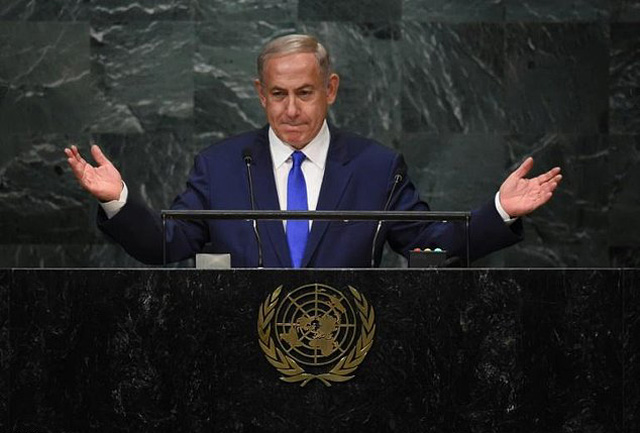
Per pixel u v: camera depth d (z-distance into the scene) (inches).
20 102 870.4
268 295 391.2
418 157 880.3
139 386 389.4
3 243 869.8
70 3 872.9
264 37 877.2
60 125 872.9
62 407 389.4
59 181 871.7
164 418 389.1
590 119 884.0
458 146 882.1
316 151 574.2
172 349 390.0
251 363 390.0
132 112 875.4
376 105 879.1
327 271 392.5
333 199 567.2
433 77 881.5
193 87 877.8
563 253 879.1
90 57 872.9
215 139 877.2
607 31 883.4
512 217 505.4
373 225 554.6
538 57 883.4
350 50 879.1
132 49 874.8
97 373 389.4
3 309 391.2
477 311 393.1
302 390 390.3
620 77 884.6
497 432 391.9
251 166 574.9
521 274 393.7
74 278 391.2
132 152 874.8
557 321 393.7
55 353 390.6
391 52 879.7
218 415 389.4
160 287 390.9
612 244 880.9
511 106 884.0
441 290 393.4
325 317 391.5
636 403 392.5
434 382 391.9
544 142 883.4
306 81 556.1
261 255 528.4
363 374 391.2
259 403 389.7
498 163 882.8
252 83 877.2
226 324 390.6
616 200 882.8
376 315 392.8
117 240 514.0
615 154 882.8
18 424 389.4
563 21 882.8
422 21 880.9
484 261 877.8
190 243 557.3
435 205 880.9
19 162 870.4
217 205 569.0
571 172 882.1
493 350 392.5
